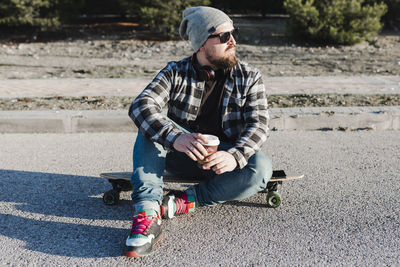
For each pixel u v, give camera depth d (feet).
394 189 11.19
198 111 8.94
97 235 8.84
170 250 8.20
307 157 13.98
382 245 8.32
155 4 46.44
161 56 38.06
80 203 10.50
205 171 9.18
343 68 31.19
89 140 16.40
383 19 56.80
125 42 46.14
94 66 32.81
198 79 8.79
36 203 10.50
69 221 9.50
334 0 44.55
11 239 8.71
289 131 17.31
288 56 37.58
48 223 9.43
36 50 42.68
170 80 8.86
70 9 52.90
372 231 8.91
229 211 9.93
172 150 8.27
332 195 10.85
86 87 23.95
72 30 54.24
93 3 64.18
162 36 48.65
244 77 8.86
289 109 18.35
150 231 8.03
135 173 8.52
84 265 7.70
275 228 9.08
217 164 7.90
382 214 9.70
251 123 8.78
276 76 27.53
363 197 10.69
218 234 8.83
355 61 34.78
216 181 9.12
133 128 17.70
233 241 8.54
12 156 14.40
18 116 17.65
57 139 16.60
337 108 18.42
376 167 12.96
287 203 10.38
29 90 23.06
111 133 17.46
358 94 21.30
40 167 13.26
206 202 9.37
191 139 7.78
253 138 8.47
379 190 11.14
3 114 17.94
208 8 8.50
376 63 33.60
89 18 64.80
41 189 11.44
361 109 18.16
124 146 15.55
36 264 7.77
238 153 8.20
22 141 16.30
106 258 7.93
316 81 25.34
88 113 18.03
